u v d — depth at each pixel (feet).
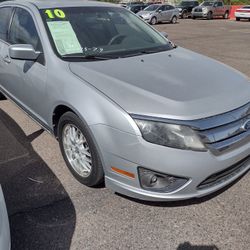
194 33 54.29
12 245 8.09
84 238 8.32
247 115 9.05
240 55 32.78
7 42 14.14
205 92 8.95
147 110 8.14
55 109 10.50
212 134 8.16
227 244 8.15
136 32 13.10
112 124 8.39
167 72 10.03
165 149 7.91
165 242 8.21
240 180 10.60
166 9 78.28
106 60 10.74
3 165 11.57
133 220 8.93
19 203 9.57
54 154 12.30
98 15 12.73
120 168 8.56
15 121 15.28
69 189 10.19
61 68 10.30
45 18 11.72
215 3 94.63
